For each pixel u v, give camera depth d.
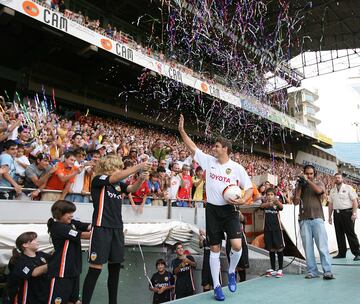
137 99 20.53
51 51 14.73
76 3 17.12
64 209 3.50
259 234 7.98
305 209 5.18
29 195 5.77
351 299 3.62
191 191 8.95
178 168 8.67
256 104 23.03
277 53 25.83
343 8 22.20
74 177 6.12
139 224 6.90
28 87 15.69
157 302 7.10
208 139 22.78
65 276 3.38
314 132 30.95
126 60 14.96
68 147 8.01
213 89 19.31
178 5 18.11
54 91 16.61
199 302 3.58
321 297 3.75
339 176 7.38
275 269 5.87
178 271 7.25
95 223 3.17
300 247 7.02
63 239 3.46
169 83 18.17
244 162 18.75
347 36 25.55
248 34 23.69
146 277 7.86
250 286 4.43
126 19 19.66
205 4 19.62
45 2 11.90
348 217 7.17
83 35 13.01
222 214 3.75
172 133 21.80
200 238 7.70
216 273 3.74
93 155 6.53
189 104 21.44
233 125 23.86
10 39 14.34
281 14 23.00
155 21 19.84
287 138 29.48
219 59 23.08
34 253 3.96
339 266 6.13
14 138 7.77
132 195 7.28
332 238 9.05
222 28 21.11
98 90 18.84
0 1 10.39
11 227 5.12
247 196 3.70
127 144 11.33
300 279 4.95
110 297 3.23
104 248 3.12
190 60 21.38
